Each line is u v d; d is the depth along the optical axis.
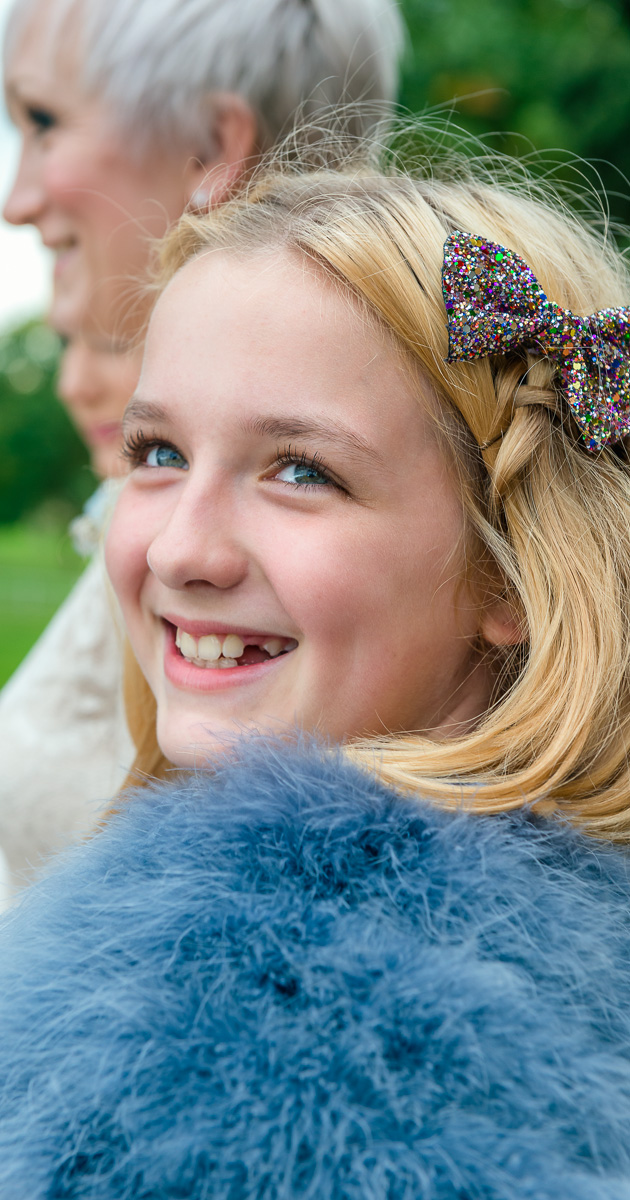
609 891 0.79
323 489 0.87
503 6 3.08
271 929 0.63
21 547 25.00
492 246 0.89
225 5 1.27
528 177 1.38
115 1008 0.63
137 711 1.26
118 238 1.40
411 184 1.04
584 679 0.90
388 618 0.88
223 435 0.87
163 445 0.97
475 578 0.93
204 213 1.31
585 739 0.88
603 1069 0.64
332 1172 0.55
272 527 0.86
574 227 1.18
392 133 1.35
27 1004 0.68
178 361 0.91
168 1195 0.57
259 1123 0.57
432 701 0.94
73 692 1.51
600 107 3.01
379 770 0.80
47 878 0.83
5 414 25.11
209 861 0.70
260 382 0.86
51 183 1.39
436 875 0.69
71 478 24.73
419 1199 0.54
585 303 1.05
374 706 0.90
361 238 0.90
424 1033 0.59
